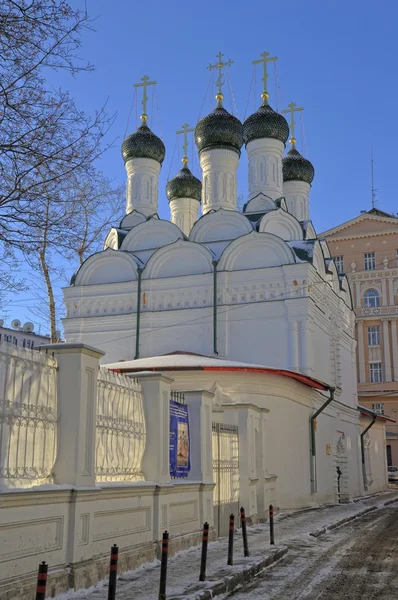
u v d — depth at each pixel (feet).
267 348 79.97
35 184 32.65
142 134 104.88
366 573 32.27
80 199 37.73
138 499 32.55
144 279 87.86
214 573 30.53
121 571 29.76
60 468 26.68
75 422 27.02
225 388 67.31
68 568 25.67
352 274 164.96
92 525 27.63
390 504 86.99
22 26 30.42
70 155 33.01
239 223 91.40
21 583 22.65
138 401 34.96
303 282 80.43
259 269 82.48
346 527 54.49
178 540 36.81
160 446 35.29
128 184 105.29
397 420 155.74
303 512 66.74
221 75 103.04
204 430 42.55
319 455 81.00
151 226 95.50
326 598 26.71
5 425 23.68
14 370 24.52
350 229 169.17
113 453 31.63
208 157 99.30
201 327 83.51
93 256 92.17
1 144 31.81
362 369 159.63
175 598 25.26
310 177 114.93
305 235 95.14
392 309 159.74
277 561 36.37
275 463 68.49
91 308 90.27
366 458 113.60
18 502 22.76
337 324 97.91
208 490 42.32
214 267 84.48
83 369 27.76
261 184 98.48
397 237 164.25
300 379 71.15
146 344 85.40
